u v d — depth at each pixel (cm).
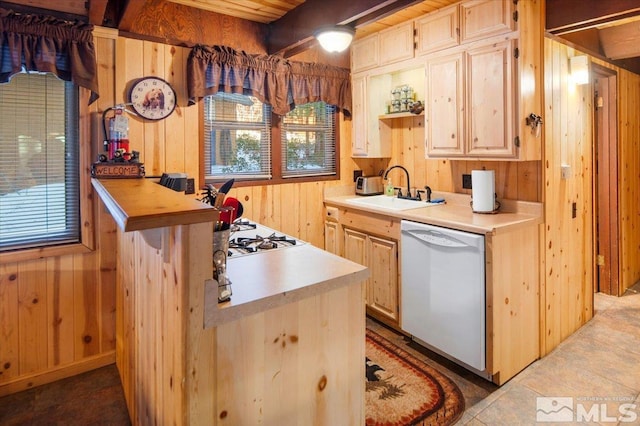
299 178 346
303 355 134
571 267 289
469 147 265
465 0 262
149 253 149
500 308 226
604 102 353
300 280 136
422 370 246
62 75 231
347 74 364
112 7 250
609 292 369
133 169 227
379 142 360
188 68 277
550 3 251
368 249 316
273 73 313
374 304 314
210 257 111
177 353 112
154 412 147
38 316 239
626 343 279
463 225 234
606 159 359
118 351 251
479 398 218
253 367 121
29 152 235
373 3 221
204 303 110
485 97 253
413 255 266
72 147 246
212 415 114
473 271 227
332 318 141
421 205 312
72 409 218
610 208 362
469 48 261
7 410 217
